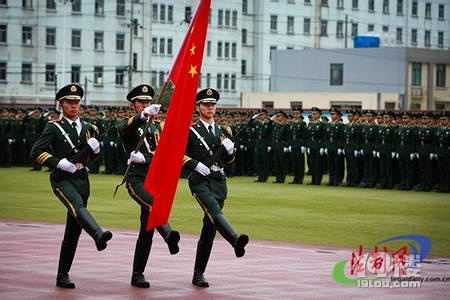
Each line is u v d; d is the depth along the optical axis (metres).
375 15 105.25
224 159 13.51
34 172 38.62
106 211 23.58
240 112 40.41
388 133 31.78
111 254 16.16
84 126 13.38
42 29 79.44
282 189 31.11
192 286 13.07
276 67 86.44
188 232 19.53
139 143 12.92
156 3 85.88
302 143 33.84
